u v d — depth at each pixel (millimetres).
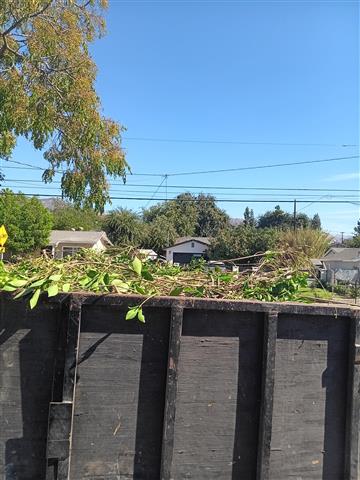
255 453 2510
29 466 2371
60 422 2311
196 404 2475
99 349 2412
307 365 2600
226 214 93250
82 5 14109
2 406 2375
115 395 2416
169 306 2441
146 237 64562
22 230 31359
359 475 2617
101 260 3396
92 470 2385
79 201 15602
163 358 2453
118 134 15289
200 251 66875
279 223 108438
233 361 2516
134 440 2420
